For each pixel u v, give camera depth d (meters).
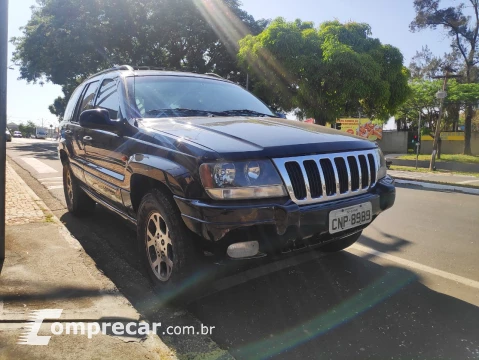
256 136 2.77
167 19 22.56
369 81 13.50
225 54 25.00
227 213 2.35
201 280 2.77
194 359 2.23
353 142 3.07
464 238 4.71
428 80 27.23
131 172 3.01
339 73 13.30
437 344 2.38
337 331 2.54
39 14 24.11
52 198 6.85
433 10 28.58
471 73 28.84
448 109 27.41
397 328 2.58
